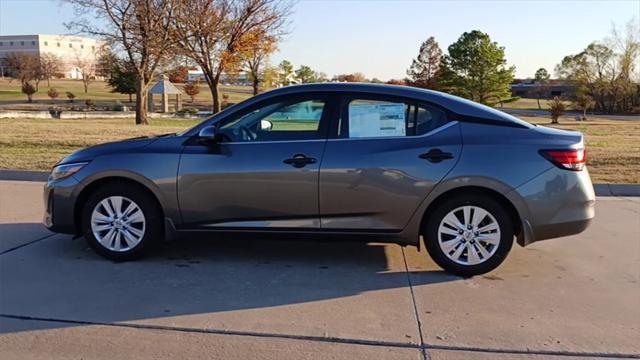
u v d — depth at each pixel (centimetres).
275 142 529
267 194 524
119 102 6288
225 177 526
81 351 371
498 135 515
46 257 564
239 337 394
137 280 502
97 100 6869
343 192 516
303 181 518
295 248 609
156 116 4266
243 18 3666
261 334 398
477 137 514
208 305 448
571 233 513
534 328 413
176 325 411
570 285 505
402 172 509
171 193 535
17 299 454
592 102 6794
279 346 381
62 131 1833
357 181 512
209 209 534
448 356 370
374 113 526
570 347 384
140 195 544
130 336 393
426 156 509
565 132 534
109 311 434
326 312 438
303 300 462
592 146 1617
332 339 392
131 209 548
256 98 544
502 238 514
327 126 528
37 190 951
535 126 534
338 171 513
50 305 443
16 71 9325
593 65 6950
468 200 512
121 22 3044
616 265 566
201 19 3416
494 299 469
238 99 7681
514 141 511
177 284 494
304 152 520
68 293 469
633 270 551
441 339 393
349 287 493
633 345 388
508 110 6700
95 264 544
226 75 4472
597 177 1077
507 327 414
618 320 429
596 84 6912
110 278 507
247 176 524
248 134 539
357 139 522
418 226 517
